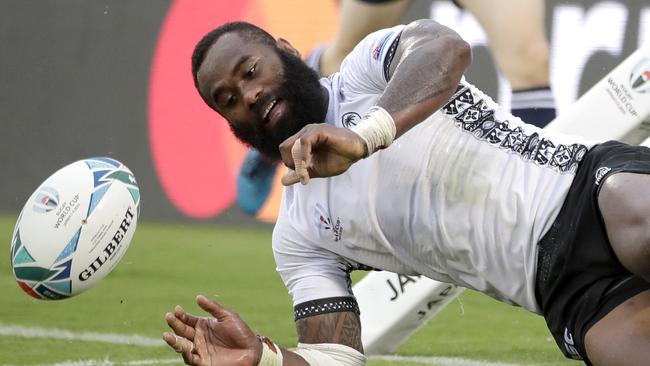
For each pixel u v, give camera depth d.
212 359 9.23
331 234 10.41
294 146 8.39
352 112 10.14
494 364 14.81
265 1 33.25
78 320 19.39
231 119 10.20
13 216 37.72
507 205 9.79
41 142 37.38
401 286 15.24
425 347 16.47
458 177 9.89
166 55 34.88
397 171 9.99
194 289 23.89
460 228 9.91
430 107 9.09
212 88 10.01
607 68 30.14
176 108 34.78
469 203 9.88
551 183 9.77
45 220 10.86
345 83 10.29
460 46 9.42
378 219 10.15
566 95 30.50
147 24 35.25
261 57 9.91
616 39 30.00
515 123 10.16
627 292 9.23
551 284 9.68
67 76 36.84
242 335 9.34
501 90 30.44
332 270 10.73
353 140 8.52
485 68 30.64
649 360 8.82
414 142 9.96
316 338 10.50
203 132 34.34
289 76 9.91
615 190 9.09
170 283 24.89
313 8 32.78
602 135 15.45
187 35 34.25
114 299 22.25
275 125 9.93
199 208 35.09
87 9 36.28
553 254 9.60
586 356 9.48
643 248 8.77
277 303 21.92
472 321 19.45
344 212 10.22
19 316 19.86
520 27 18.69
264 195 33.12
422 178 9.95
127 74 35.78
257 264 28.42
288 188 10.76
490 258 9.95
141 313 20.33
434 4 31.25
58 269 10.80
